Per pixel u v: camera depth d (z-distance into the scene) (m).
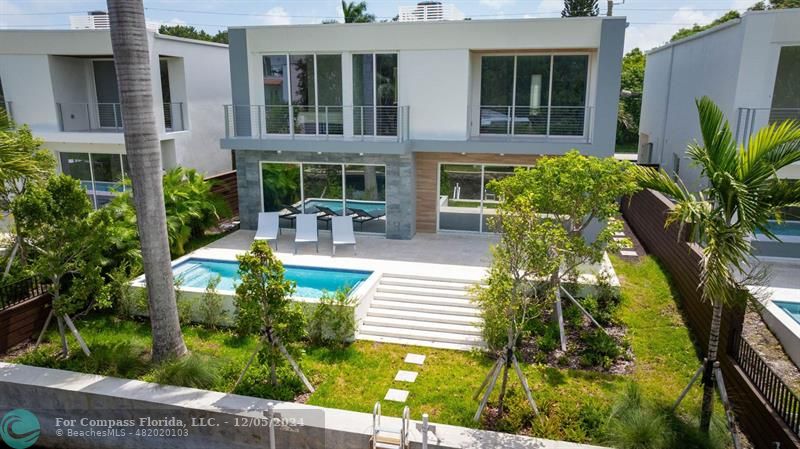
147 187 9.65
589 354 10.26
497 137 17.06
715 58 16.25
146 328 11.84
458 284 13.05
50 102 19.05
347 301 11.14
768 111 14.30
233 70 17.36
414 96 16.53
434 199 17.59
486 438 7.62
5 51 18.78
